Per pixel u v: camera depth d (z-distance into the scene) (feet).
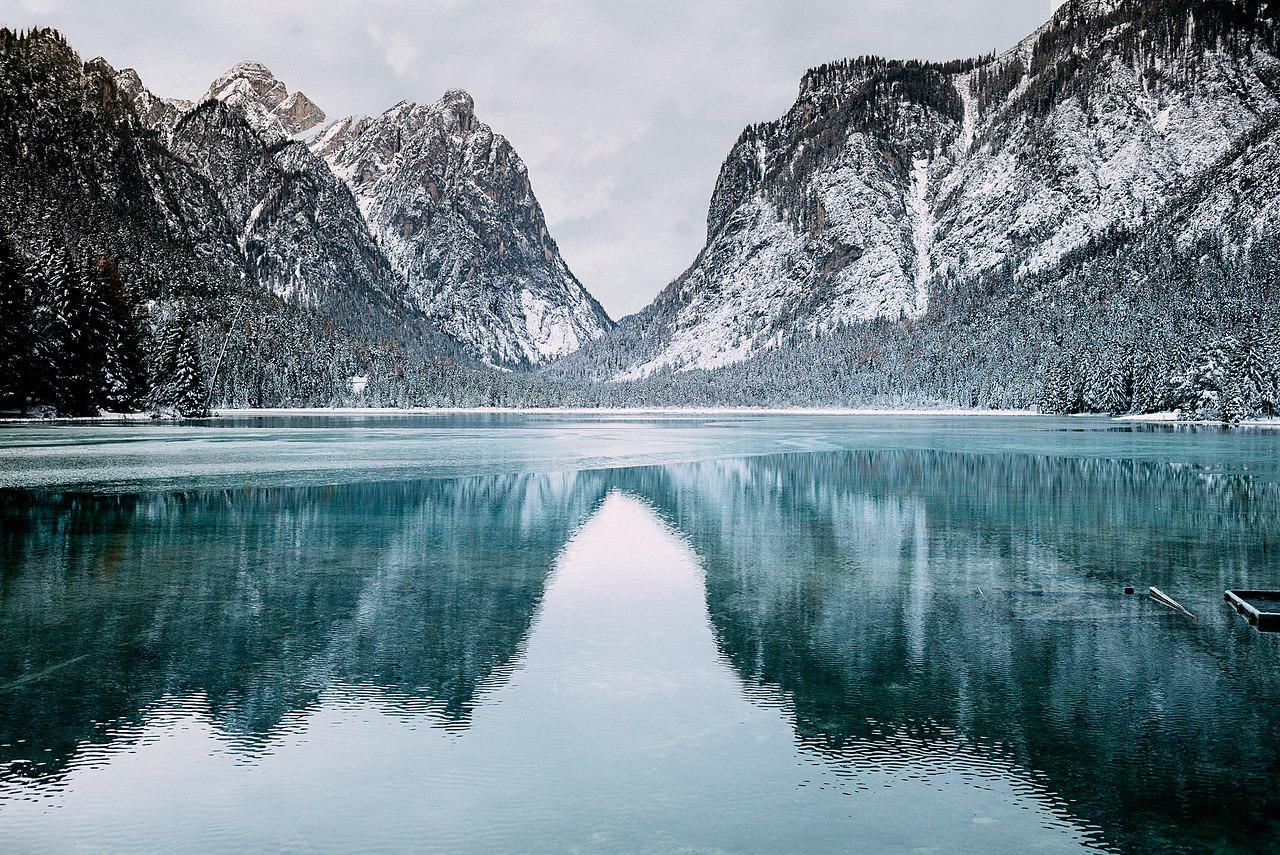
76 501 112.78
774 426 422.41
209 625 55.52
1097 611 59.88
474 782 33.91
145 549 81.51
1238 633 54.34
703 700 42.52
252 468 156.25
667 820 31.12
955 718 40.27
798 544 86.33
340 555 79.15
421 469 160.76
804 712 40.98
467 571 72.59
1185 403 438.40
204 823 30.86
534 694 43.34
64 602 61.21
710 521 101.14
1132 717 40.47
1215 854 29.12
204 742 37.52
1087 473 159.63
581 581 68.90
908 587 67.15
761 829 30.55
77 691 43.55
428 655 49.52
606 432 336.29
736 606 60.95
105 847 29.35
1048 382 650.84
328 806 32.04
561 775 34.50
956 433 329.11
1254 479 148.05
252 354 642.63
